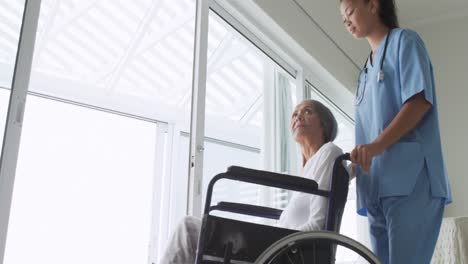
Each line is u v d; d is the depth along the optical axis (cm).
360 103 149
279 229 105
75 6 364
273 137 293
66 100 404
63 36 386
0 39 138
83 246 410
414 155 123
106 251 421
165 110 464
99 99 417
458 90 384
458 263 217
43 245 388
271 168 287
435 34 408
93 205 423
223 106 383
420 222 119
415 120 119
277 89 304
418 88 121
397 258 117
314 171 130
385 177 124
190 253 122
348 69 365
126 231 436
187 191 192
